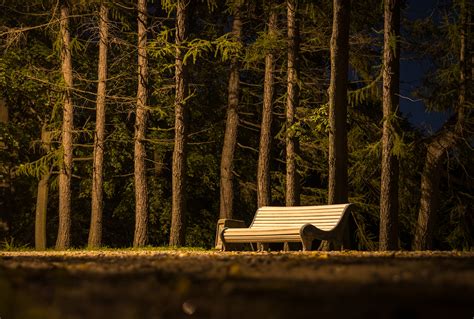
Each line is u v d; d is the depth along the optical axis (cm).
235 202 3756
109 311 556
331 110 2480
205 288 705
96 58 3544
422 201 3152
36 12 3462
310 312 532
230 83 3506
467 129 3070
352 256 1455
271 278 797
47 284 770
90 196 3684
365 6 3191
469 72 3061
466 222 3291
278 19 3247
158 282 777
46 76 3219
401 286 703
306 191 3647
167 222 3766
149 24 3350
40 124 3491
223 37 3006
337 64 2466
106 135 3594
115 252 2008
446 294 637
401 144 2558
